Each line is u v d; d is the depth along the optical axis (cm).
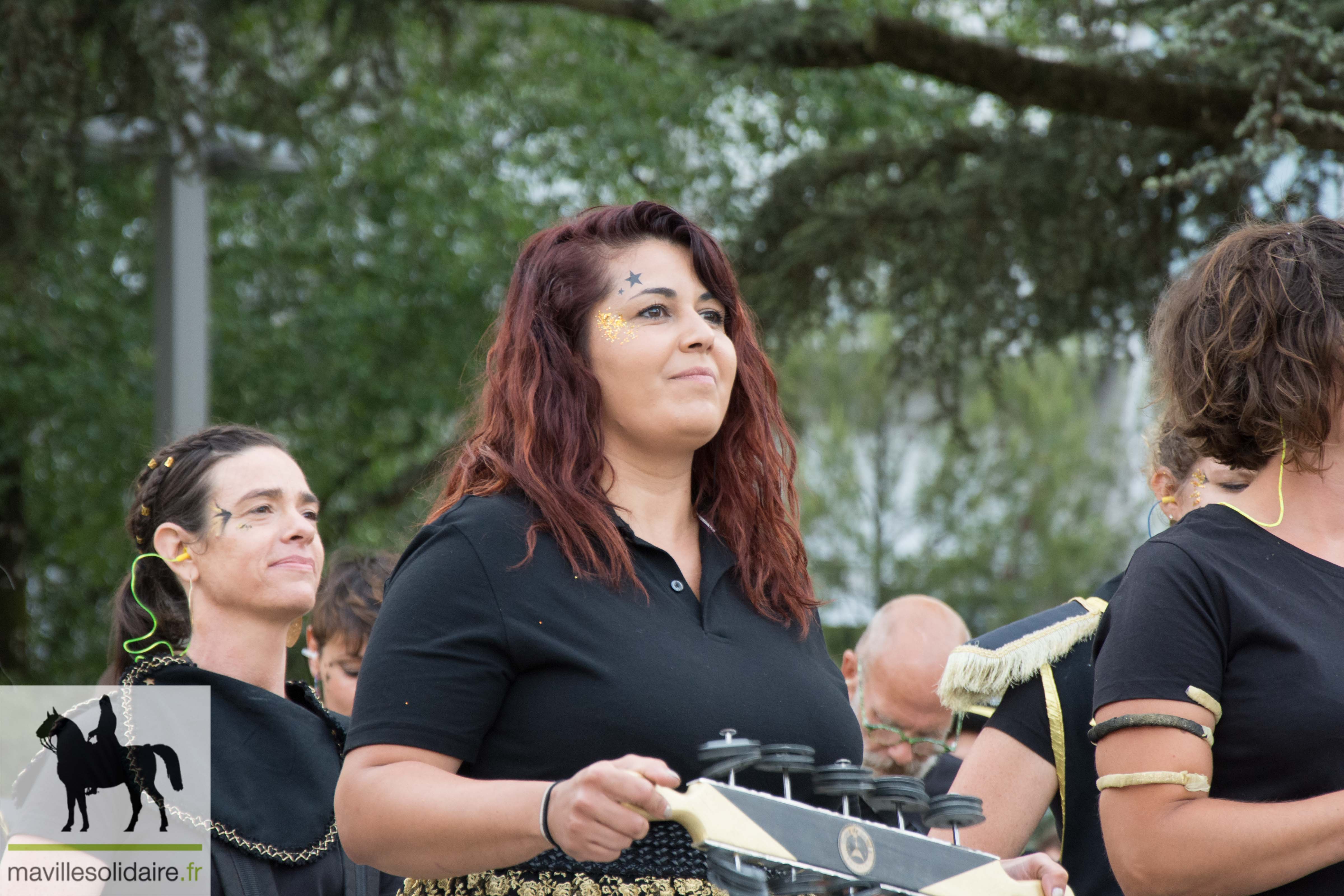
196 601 544
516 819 315
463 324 2722
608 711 362
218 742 505
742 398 436
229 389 2666
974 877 340
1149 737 362
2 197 1570
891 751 681
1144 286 1560
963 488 3431
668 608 388
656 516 412
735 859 304
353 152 2595
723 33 1544
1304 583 376
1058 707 500
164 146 1612
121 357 2575
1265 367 380
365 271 2762
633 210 421
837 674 425
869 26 1476
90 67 1570
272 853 491
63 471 2616
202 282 1686
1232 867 347
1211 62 1291
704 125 2489
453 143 2709
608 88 2681
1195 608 371
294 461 565
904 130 2305
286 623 548
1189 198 1466
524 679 368
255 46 1881
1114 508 3562
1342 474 386
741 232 1747
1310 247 387
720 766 314
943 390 1758
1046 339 1664
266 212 2712
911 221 1633
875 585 3412
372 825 340
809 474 3409
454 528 379
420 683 355
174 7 1532
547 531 383
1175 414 414
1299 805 346
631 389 398
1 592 2230
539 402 398
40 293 1739
